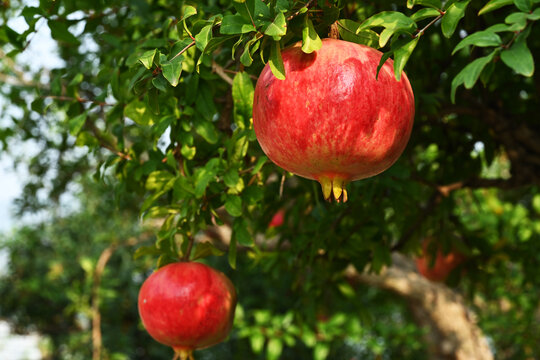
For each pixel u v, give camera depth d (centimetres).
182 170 213
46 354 1009
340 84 119
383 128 121
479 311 643
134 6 258
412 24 129
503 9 226
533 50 255
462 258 346
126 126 334
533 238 428
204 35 142
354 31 145
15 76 424
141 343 953
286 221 300
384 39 128
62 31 216
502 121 290
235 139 191
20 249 1001
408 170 238
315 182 249
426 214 319
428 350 607
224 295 181
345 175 127
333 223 273
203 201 201
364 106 119
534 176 297
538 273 421
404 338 570
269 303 730
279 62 123
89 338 890
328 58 122
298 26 132
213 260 764
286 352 831
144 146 231
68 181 520
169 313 173
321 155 122
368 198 245
